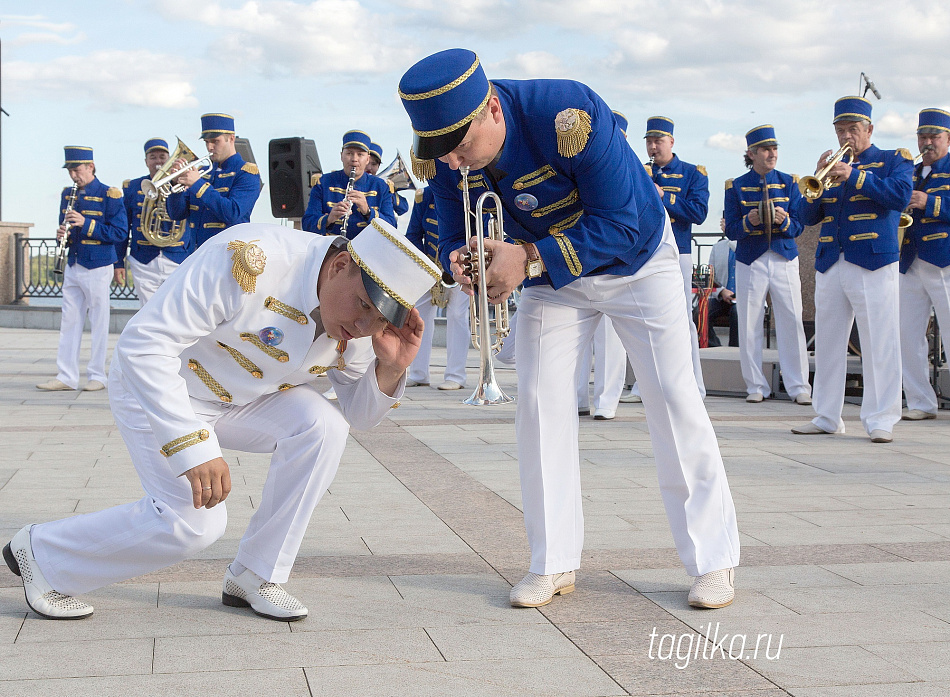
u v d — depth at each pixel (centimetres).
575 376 390
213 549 438
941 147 847
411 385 1119
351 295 311
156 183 924
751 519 505
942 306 866
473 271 349
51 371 1212
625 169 350
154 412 312
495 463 646
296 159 1134
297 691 287
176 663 307
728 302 1322
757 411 944
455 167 343
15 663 305
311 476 345
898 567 421
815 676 304
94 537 336
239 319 321
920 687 296
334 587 387
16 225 2072
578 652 322
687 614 361
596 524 491
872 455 697
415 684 294
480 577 404
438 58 329
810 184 754
